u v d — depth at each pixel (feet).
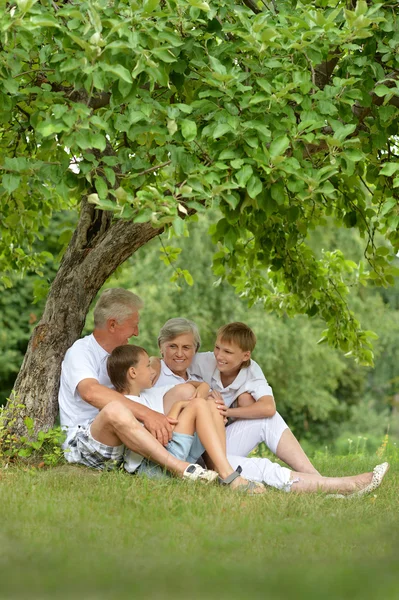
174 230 14.24
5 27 13.25
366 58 16.47
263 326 61.46
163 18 14.65
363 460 26.16
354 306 67.41
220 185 14.90
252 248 27.14
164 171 17.84
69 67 13.56
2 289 54.54
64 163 15.44
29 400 20.16
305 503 14.51
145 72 14.84
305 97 15.76
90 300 21.20
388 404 76.43
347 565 9.98
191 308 60.54
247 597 8.79
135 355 17.33
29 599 8.77
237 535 11.97
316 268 26.66
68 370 18.01
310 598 8.70
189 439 16.65
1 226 27.07
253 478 16.85
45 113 14.88
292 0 16.92
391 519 13.60
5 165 14.99
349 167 15.39
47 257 28.73
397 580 9.13
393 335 70.90
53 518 12.60
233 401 18.85
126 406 16.70
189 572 9.69
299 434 70.03
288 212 18.95
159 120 15.49
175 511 13.64
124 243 20.81
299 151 16.10
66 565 9.99
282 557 10.71
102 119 14.83
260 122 15.07
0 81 14.53
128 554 10.64
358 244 64.75
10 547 10.85
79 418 17.99
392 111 16.88
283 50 16.08
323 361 66.18
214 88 15.78
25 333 56.03
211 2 15.69
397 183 15.65
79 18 13.47
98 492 14.64
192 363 18.98
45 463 18.44
